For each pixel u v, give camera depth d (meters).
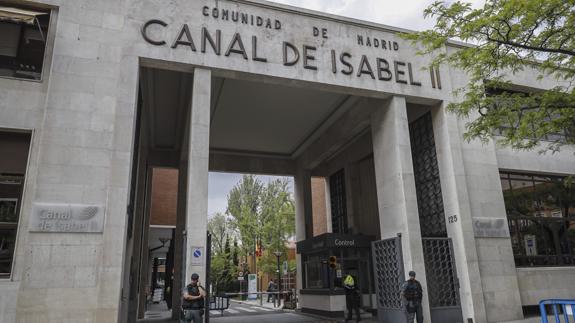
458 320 14.33
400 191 14.66
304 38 14.68
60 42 11.93
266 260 38.28
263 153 23.98
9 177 11.14
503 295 14.80
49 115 11.34
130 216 14.42
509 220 16.50
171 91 17.14
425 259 14.74
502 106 12.40
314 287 20.09
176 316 18.80
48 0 12.17
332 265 17.03
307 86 14.66
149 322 18.12
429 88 15.95
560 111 11.30
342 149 23.06
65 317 10.26
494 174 16.14
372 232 20.38
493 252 15.18
